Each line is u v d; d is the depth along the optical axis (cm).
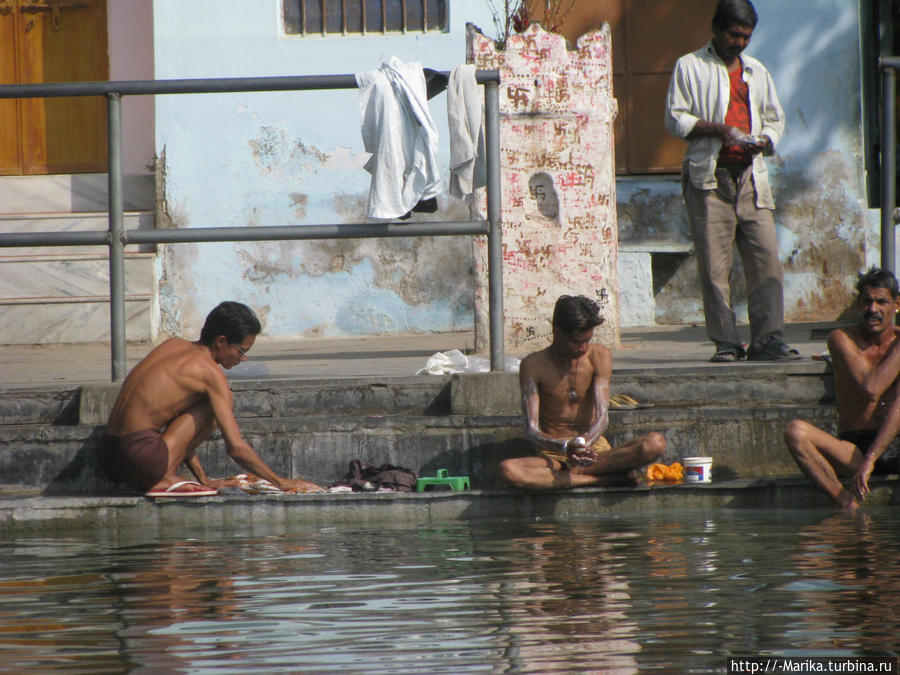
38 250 3862
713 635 1038
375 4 3919
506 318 3042
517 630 1069
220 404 1912
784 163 3916
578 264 3019
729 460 2048
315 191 3912
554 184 3014
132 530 1777
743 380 2166
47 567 1437
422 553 1483
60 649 1035
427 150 2225
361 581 1302
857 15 3888
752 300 2512
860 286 1953
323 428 2050
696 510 1836
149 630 1097
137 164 4116
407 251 3894
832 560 1356
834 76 3897
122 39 4119
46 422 2161
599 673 936
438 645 1024
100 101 4166
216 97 3888
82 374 2758
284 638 1059
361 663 973
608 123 3020
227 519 1825
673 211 3997
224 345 1962
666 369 2178
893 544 1459
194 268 3872
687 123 2488
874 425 1944
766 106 2547
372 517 1823
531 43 3011
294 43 3912
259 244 3878
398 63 2241
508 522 1772
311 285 3897
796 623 1070
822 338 3244
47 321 3678
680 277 3925
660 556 1412
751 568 1319
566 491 1847
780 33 3897
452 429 2050
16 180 4062
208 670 964
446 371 2380
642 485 1883
